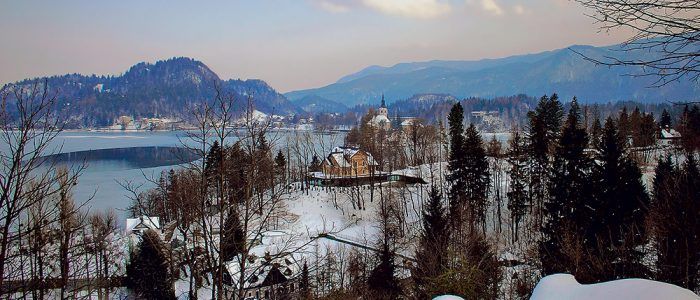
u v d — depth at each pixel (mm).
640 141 69312
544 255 21266
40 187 8766
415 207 55625
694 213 12180
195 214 11492
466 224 36688
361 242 42438
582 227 28047
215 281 11008
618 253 15688
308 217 53531
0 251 8008
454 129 62031
